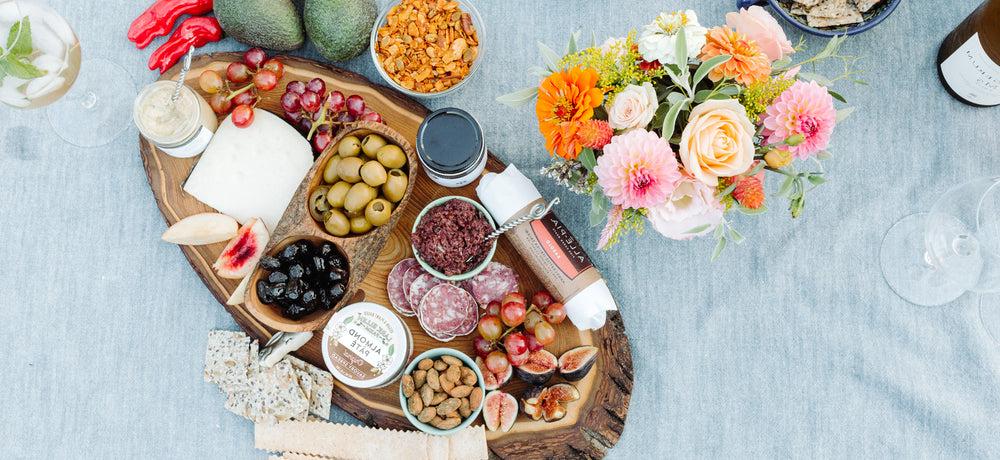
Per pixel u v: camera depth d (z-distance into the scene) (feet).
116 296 3.94
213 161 3.73
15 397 3.92
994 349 3.78
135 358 3.92
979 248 3.48
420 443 3.60
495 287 3.65
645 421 3.85
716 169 2.44
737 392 3.87
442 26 3.68
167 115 3.51
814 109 2.51
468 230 3.37
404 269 3.70
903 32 3.97
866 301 3.88
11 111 3.99
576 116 2.54
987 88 3.61
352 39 3.65
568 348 3.67
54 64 3.37
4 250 3.96
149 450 3.89
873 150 3.94
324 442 3.65
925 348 3.85
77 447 3.91
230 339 3.75
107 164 3.98
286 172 3.74
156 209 3.96
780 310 3.89
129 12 4.02
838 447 3.85
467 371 3.39
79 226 3.96
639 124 2.56
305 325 3.31
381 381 3.53
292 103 3.60
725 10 3.98
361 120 3.50
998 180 3.35
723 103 2.45
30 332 3.94
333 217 3.23
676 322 3.89
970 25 3.52
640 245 3.90
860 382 3.86
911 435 3.83
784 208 3.92
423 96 3.72
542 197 3.52
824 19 3.69
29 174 3.98
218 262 3.55
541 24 3.99
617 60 2.82
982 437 3.79
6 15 3.30
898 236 3.88
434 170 3.32
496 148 3.91
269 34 3.70
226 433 3.87
